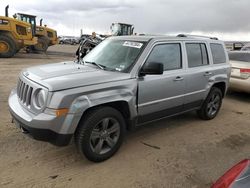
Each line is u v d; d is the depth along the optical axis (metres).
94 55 5.24
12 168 3.85
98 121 3.96
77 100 3.70
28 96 3.93
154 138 5.16
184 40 5.43
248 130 5.93
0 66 13.30
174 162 4.29
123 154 4.44
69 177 3.73
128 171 3.96
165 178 3.84
